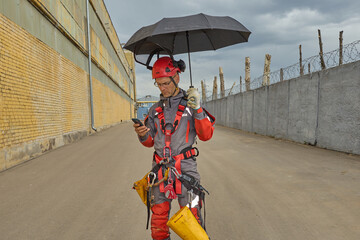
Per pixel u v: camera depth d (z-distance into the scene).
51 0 10.37
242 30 2.07
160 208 1.90
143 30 2.06
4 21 6.77
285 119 11.89
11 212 3.65
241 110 18.86
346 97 7.83
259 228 3.07
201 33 2.60
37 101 8.76
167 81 1.80
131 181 5.18
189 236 1.62
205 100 34.34
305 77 10.10
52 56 10.47
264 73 14.88
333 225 3.10
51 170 6.25
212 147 9.62
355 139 7.52
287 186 4.64
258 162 6.76
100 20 21.72
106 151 9.13
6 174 5.90
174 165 1.79
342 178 5.05
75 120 13.72
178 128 1.81
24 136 7.63
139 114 58.12
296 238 2.82
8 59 6.90
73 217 3.46
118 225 3.20
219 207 3.73
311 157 7.30
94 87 19.22
